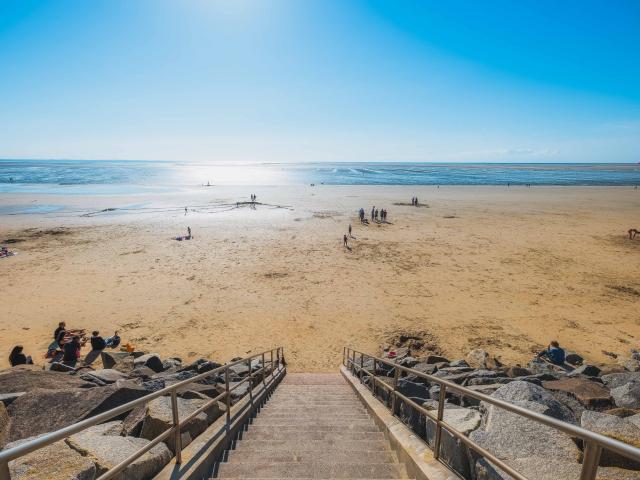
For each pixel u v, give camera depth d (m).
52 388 5.46
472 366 11.18
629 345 13.02
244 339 13.62
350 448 4.64
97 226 32.00
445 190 68.69
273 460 4.23
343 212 41.09
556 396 5.13
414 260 22.89
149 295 17.16
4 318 14.67
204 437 4.13
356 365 9.53
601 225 33.84
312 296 17.31
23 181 83.00
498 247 25.97
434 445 3.52
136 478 3.08
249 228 31.84
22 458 2.99
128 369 9.05
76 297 16.78
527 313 15.59
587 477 1.79
